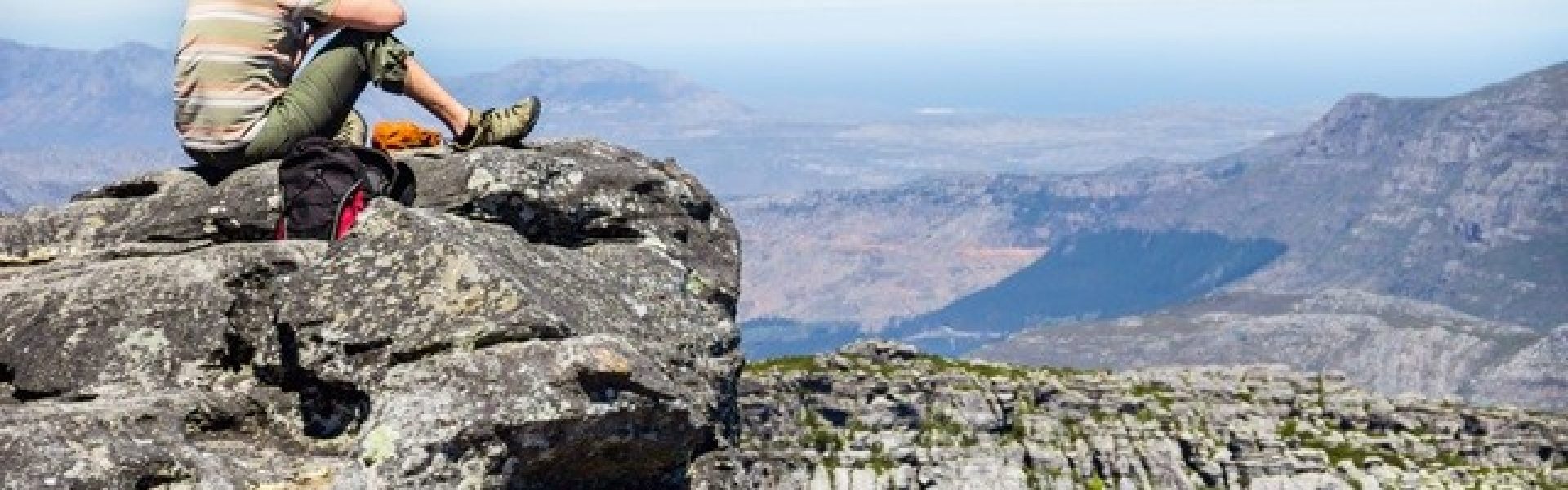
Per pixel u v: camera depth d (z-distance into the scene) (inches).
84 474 510.6
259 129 729.0
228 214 763.4
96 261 743.7
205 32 727.1
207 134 729.0
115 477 516.4
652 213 861.8
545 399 522.3
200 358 642.8
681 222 875.4
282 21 738.8
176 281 663.8
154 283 664.4
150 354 640.4
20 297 671.8
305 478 572.4
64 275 701.3
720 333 781.9
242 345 649.6
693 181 913.5
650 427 555.8
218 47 727.1
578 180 838.5
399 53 772.0
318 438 617.0
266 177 773.3
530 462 526.0
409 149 842.2
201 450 561.9
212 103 725.9
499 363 531.5
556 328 569.3
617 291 733.3
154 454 534.6
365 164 732.7
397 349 563.5
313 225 703.7
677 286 796.6
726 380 760.3
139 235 776.3
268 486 560.7
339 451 605.3
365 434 515.5
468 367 529.3
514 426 514.3
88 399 622.5
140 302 657.0
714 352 768.3
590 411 528.4
